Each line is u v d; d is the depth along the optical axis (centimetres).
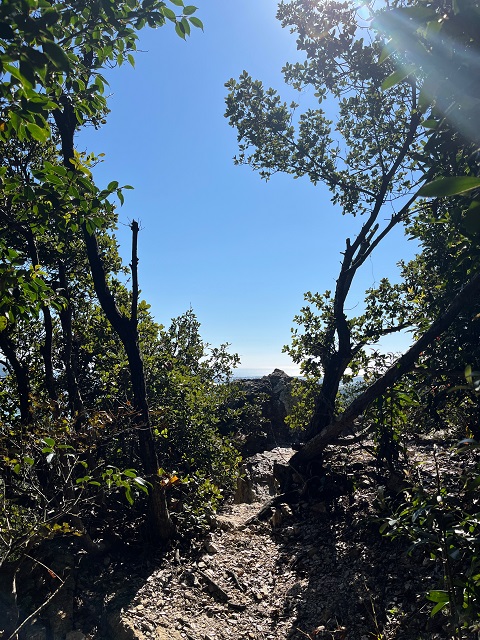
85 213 414
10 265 398
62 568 505
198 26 341
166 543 610
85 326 802
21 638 419
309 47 738
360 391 838
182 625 468
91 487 567
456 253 475
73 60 327
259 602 529
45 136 257
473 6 138
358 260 809
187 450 807
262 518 739
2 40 207
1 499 409
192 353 1088
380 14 148
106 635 448
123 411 605
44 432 450
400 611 436
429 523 245
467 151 285
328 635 446
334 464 806
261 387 1534
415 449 779
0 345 584
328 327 902
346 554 573
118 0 333
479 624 233
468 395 500
